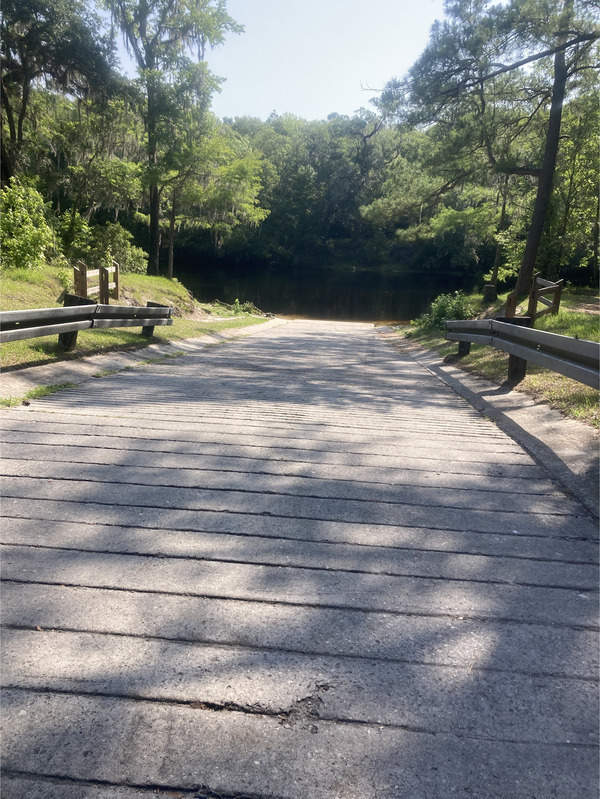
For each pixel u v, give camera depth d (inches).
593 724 63.7
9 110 1029.2
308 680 69.1
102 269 545.6
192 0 1117.1
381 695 67.1
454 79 737.0
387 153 2324.1
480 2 661.9
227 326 892.6
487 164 903.7
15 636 75.2
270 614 82.0
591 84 797.2
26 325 288.4
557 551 104.8
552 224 1062.4
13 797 53.1
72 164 1168.8
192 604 83.7
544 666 72.9
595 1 586.2
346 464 151.6
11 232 594.9
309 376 385.1
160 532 106.7
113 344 410.9
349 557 99.9
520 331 241.4
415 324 985.5
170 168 1189.7
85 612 80.8
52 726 60.9
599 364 167.3
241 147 1434.5
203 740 59.8
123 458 148.6
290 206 3368.6
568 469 149.6
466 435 191.8
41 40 1015.6
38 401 222.4
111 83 1072.8
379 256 3366.1
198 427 184.9
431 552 103.0
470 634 79.0
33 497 121.0
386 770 57.1
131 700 64.8
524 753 59.6
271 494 127.7
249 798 53.7
